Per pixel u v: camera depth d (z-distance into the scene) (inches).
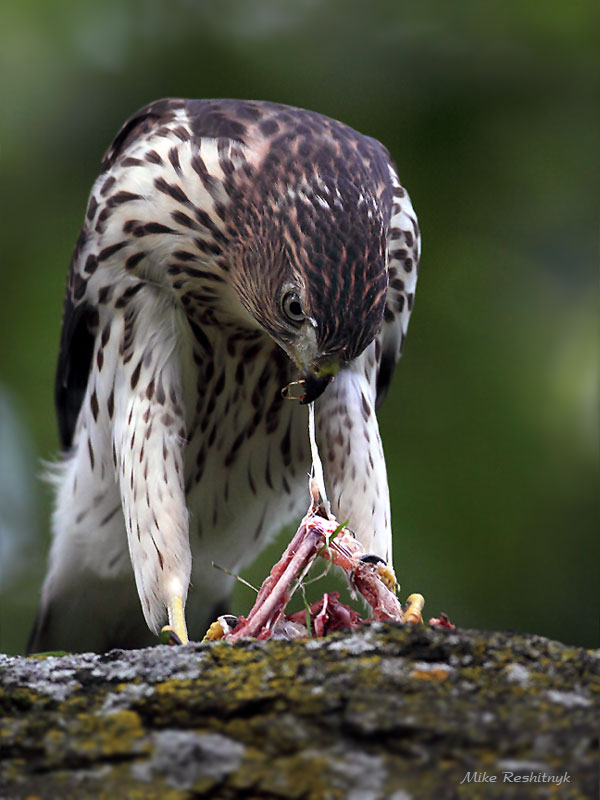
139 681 211.3
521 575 526.3
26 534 563.8
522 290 543.8
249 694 202.8
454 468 531.8
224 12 558.3
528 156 550.9
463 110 550.3
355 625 249.6
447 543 528.1
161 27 553.3
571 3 539.8
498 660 209.5
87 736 198.5
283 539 463.5
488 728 191.2
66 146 554.9
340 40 555.8
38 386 552.1
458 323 542.6
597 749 185.8
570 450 521.0
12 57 540.4
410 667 208.5
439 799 178.5
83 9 544.7
